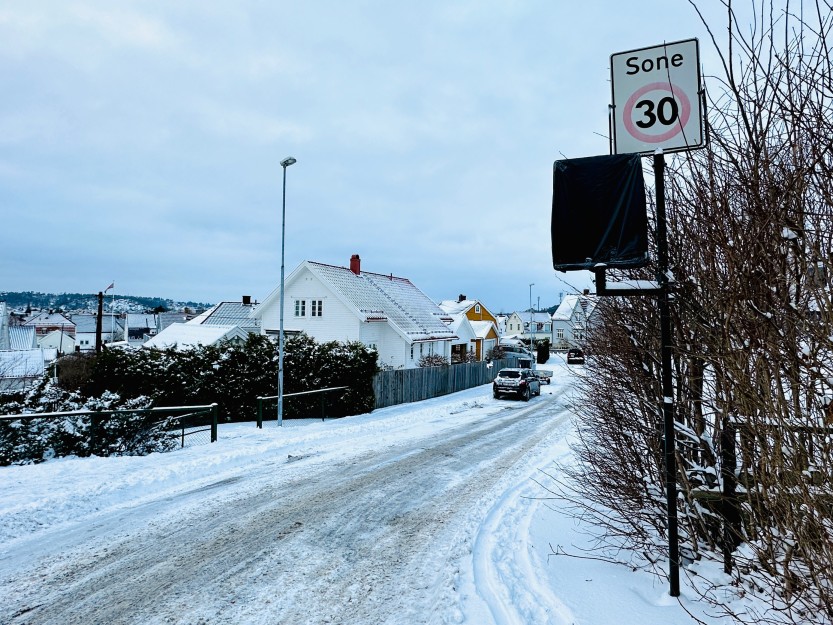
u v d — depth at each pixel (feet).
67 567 17.78
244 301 141.90
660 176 13.03
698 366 13.96
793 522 9.84
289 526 22.02
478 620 13.46
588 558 15.57
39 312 317.42
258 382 59.26
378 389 67.67
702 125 12.65
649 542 15.05
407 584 16.34
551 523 20.76
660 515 14.51
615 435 17.12
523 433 48.14
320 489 27.99
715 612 11.77
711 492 12.83
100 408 40.19
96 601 15.35
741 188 10.47
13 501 23.94
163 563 18.13
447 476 31.12
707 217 11.04
